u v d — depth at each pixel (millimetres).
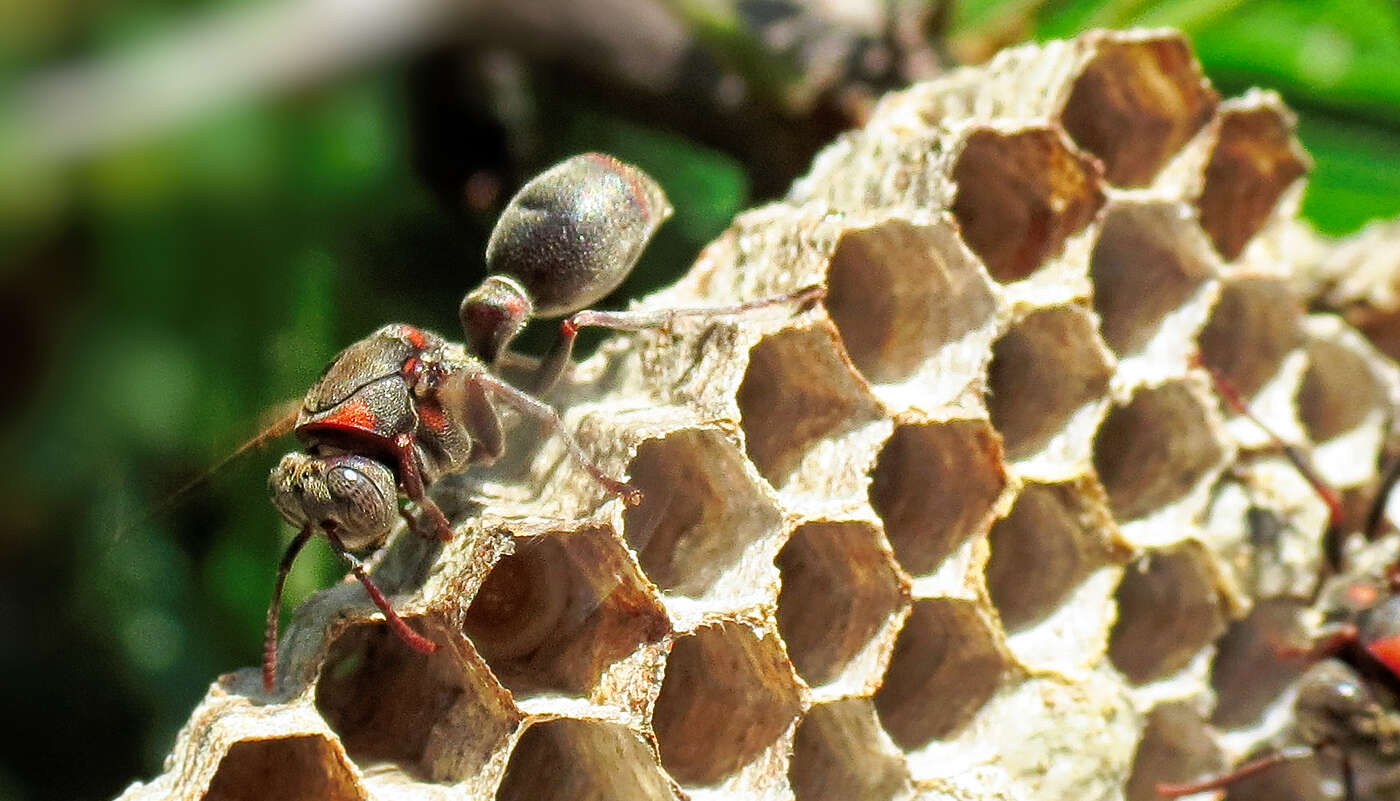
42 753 126
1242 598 116
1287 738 117
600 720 107
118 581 124
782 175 125
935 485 112
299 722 106
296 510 109
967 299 112
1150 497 116
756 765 109
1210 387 116
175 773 107
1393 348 122
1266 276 116
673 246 128
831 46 123
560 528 108
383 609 107
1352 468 120
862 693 110
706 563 110
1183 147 115
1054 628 114
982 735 113
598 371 113
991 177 114
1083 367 114
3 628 126
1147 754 116
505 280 114
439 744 108
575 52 126
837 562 111
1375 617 116
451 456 111
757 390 112
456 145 127
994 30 122
